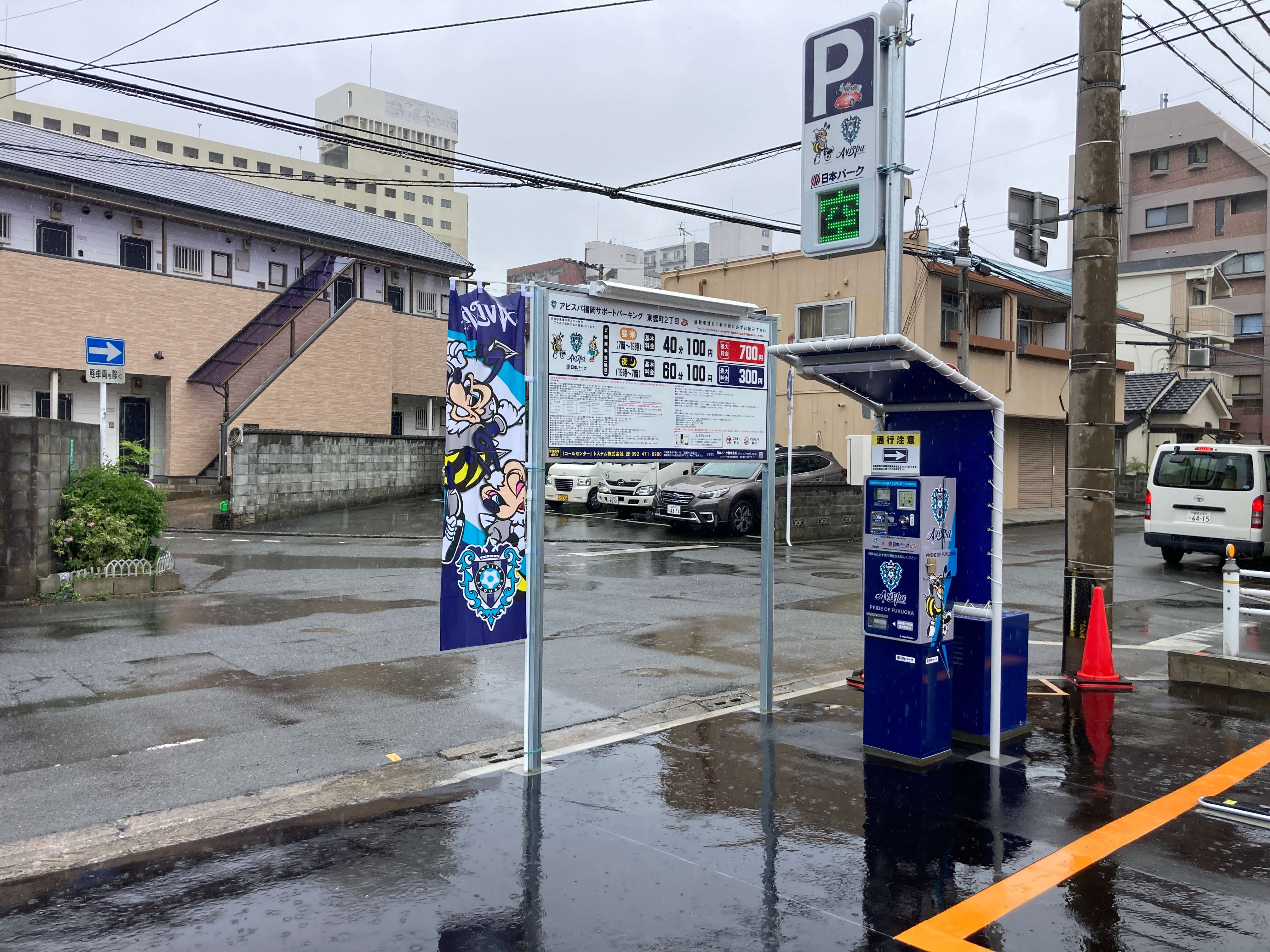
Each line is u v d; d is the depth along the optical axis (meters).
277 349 24.98
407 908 3.57
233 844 4.19
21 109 76.44
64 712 6.29
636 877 3.84
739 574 13.45
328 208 29.19
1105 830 4.34
